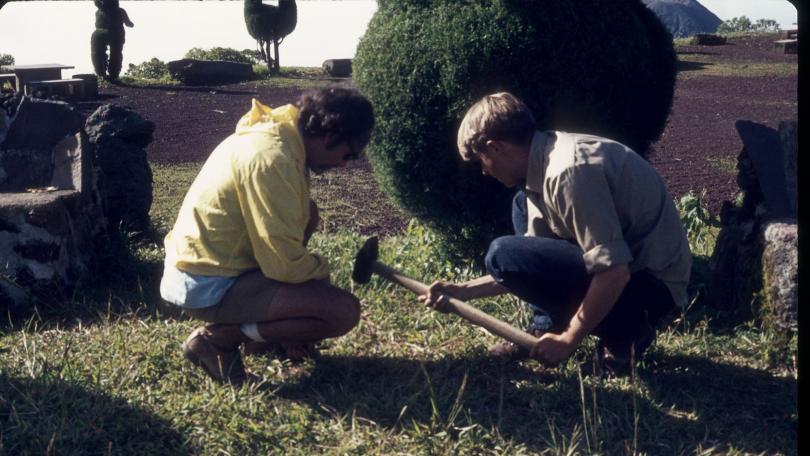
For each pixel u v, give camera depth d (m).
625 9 4.54
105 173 5.62
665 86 4.77
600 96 4.46
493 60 4.37
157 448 2.98
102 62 20.78
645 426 3.21
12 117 5.29
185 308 3.37
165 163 9.87
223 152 3.31
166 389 3.43
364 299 4.54
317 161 3.33
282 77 22.86
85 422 3.07
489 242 4.84
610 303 3.19
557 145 3.26
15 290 4.39
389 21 4.69
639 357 3.63
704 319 4.23
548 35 4.37
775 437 3.16
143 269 5.10
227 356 3.46
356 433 3.12
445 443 3.06
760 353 3.89
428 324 4.22
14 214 4.47
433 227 4.92
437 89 4.46
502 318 4.27
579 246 3.46
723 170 9.23
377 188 8.27
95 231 5.20
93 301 4.57
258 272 3.33
